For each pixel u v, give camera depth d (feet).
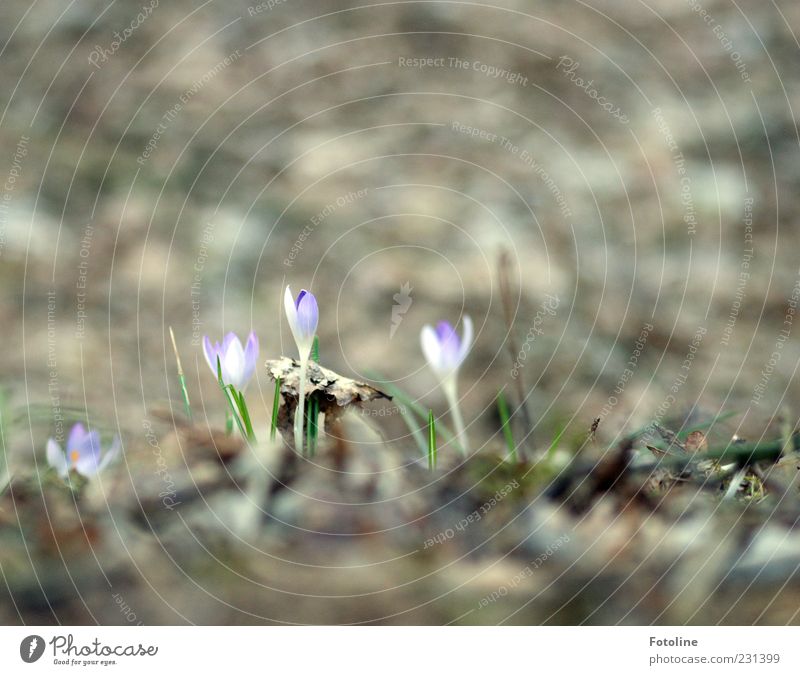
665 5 12.06
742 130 10.12
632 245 8.84
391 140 10.17
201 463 5.45
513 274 8.45
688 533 5.32
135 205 9.14
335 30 11.77
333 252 8.73
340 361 7.50
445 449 5.65
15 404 6.59
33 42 11.37
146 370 7.14
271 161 9.86
